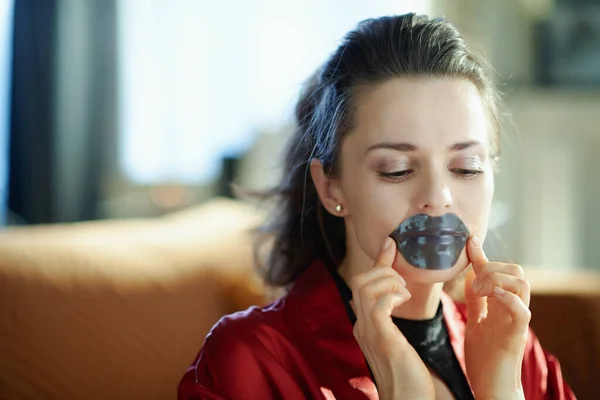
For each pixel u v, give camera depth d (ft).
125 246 5.71
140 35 11.70
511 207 11.36
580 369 4.95
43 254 5.27
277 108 11.85
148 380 5.14
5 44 10.71
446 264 2.86
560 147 11.27
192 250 5.93
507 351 2.96
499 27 11.30
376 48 3.03
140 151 11.80
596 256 11.41
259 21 11.92
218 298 5.69
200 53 11.91
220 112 12.00
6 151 10.82
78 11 11.10
